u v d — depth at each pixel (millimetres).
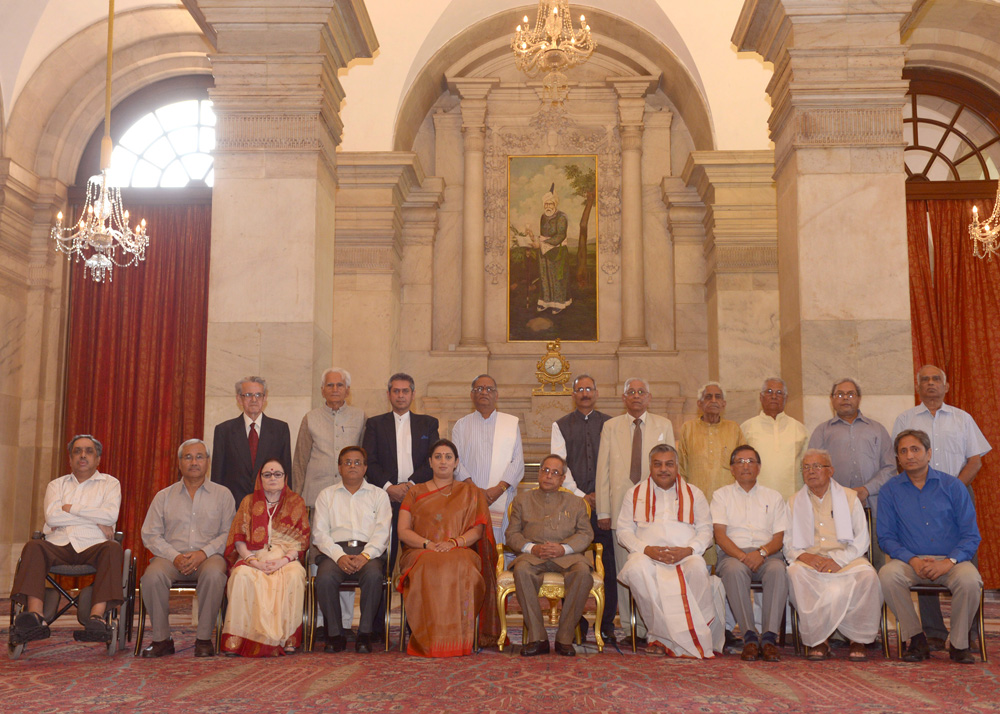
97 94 11828
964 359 10859
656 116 12664
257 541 5547
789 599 5430
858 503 5625
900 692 4227
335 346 11469
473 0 11500
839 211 6957
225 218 7062
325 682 4426
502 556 5953
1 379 10914
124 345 11523
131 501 11227
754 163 11312
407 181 11914
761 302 11414
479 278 12273
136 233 10500
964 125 11453
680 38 11383
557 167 12570
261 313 6969
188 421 11359
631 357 11984
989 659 5227
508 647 5672
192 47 11938
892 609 5281
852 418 6012
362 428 6285
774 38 7523
